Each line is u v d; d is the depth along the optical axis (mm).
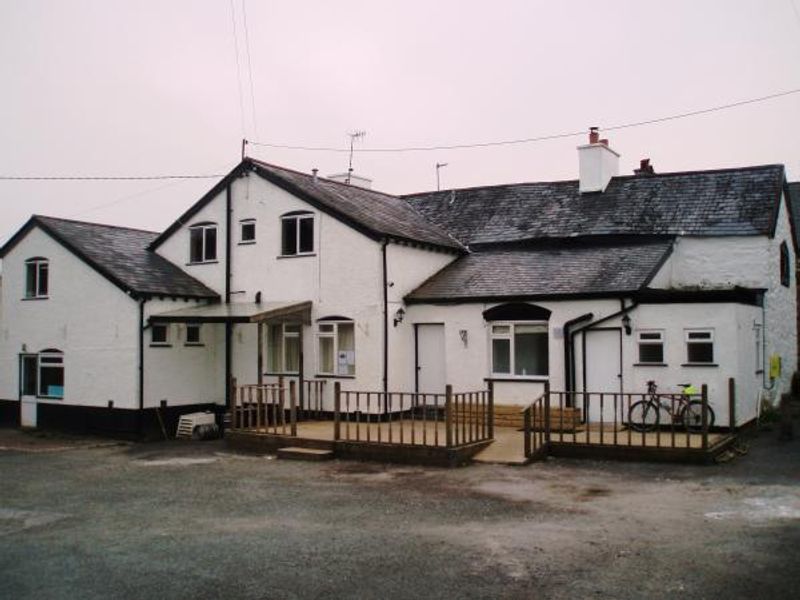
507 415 21156
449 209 28375
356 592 8516
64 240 23781
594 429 19516
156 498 13758
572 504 12664
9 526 11766
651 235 23203
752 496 13008
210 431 22609
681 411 18281
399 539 10617
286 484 14867
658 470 15523
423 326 23172
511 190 28250
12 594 8609
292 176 24734
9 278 25297
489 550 10016
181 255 25766
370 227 22109
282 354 23672
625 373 19859
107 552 10211
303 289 23281
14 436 22969
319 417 22781
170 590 8672
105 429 22719
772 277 22859
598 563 9414
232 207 24766
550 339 20969
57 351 23969
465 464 16562
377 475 15633
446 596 8367
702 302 19031
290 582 8875
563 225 25078
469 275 23594
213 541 10688
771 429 20375
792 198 30438
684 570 9109
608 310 20125
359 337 22234
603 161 26094
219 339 24719
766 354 22234
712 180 24734
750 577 8836
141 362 22219
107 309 22906
